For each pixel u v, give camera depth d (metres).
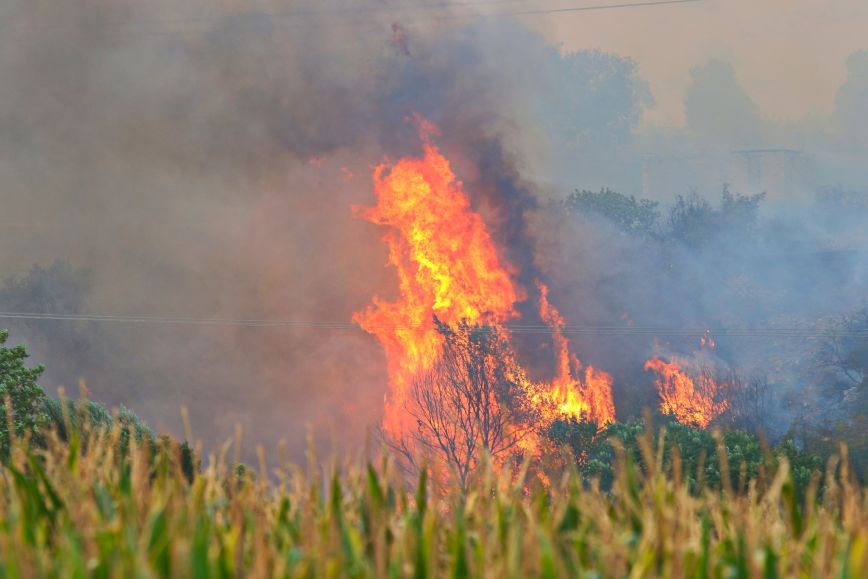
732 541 20.20
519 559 18.11
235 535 19.64
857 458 121.12
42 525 20.08
